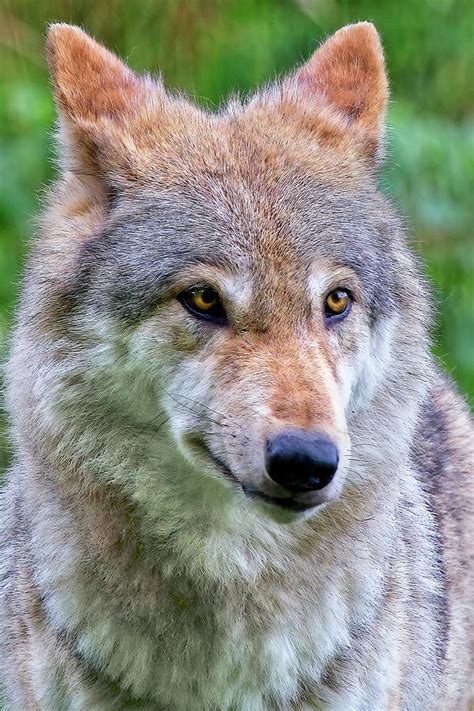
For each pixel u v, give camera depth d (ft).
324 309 28.48
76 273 29.01
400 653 30.94
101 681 29.45
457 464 37.65
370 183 31.37
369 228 29.86
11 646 31.42
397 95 61.36
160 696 29.50
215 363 27.32
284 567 29.17
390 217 31.27
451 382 41.75
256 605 29.12
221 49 58.90
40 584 29.68
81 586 29.07
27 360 29.84
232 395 26.68
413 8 62.18
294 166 29.86
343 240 28.84
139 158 29.96
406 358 30.68
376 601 30.07
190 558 28.96
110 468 29.04
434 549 34.17
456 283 52.80
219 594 29.01
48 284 29.43
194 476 28.71
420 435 36.22
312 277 28.09
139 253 28.53
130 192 29.60
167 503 28.94
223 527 29.01
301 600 29.25
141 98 31.37
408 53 62.54
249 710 29.50
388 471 30.27
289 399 25.94
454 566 36.11
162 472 28.94
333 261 28.48
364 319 29.12
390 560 30.68
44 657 29.78
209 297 27.78
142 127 30.71
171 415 28.12
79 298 28.81
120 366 28.45
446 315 51.21
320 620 29.27
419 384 30.96
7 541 32.89
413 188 53.16
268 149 30.25
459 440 38.50
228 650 29.07
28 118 53.31
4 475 34.96
